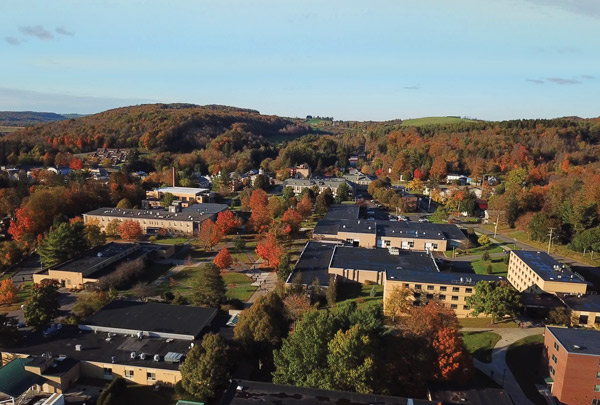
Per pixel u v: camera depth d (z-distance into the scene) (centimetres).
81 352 7100
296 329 6550
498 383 6738
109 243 13775
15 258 12681
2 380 6050
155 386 6581
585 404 6181
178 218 16162
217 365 6191
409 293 8931
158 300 9975
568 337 6631
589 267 12031
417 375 6059
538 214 14700
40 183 19938
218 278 9438
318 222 16012
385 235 14350
